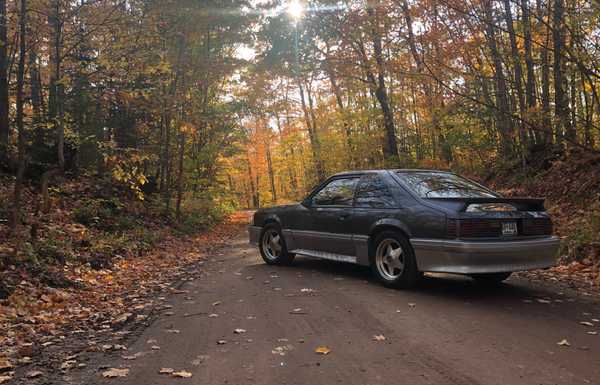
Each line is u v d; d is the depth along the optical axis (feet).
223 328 15.84
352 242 23.25
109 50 36.01
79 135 43.45
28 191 37.19
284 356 12.99
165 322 16.85
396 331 14.98
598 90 40.34
